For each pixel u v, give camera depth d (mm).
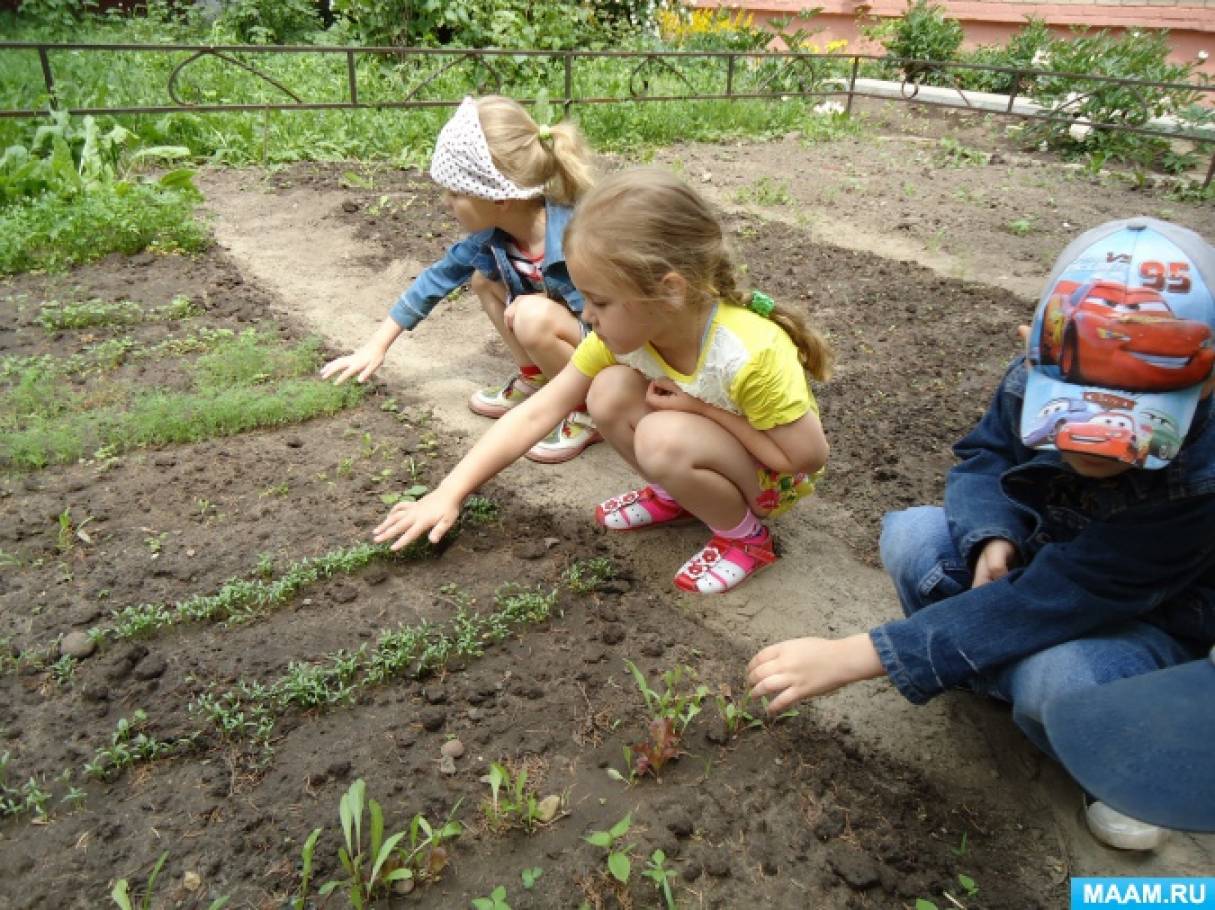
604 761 1869
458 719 1952
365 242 4777
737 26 11359
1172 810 1345
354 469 2846
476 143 2588
